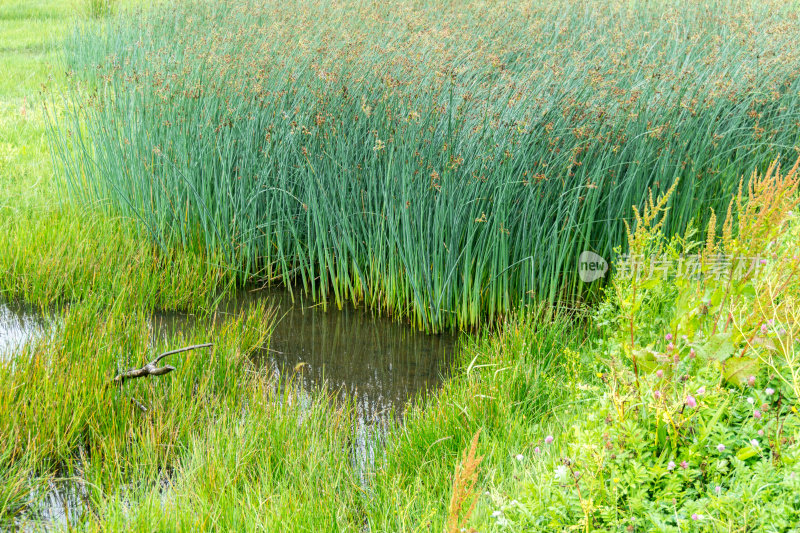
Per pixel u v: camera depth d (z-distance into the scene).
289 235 6.25
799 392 2.51
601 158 5.26
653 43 7.49
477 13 9.23
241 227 6.21
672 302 3.98
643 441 2.64
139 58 8.45
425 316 5.41
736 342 2.78
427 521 2.88
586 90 5.74
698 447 2.56
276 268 6.28
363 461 3.71
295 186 6.20
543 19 9.09
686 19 8.88
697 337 3.10
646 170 5.48
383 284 5.68
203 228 6.35
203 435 3.69
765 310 2.83
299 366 4.91
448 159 5.18
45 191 7.10
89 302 5.28
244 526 3.01
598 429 2.68
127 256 5.87
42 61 11.94
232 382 4.36
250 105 6.25
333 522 3.00
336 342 5.29
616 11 9.68
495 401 3.81
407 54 6.55
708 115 5.83
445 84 5.80
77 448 3.68
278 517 2.96
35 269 5.59
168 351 4.27
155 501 3.07
